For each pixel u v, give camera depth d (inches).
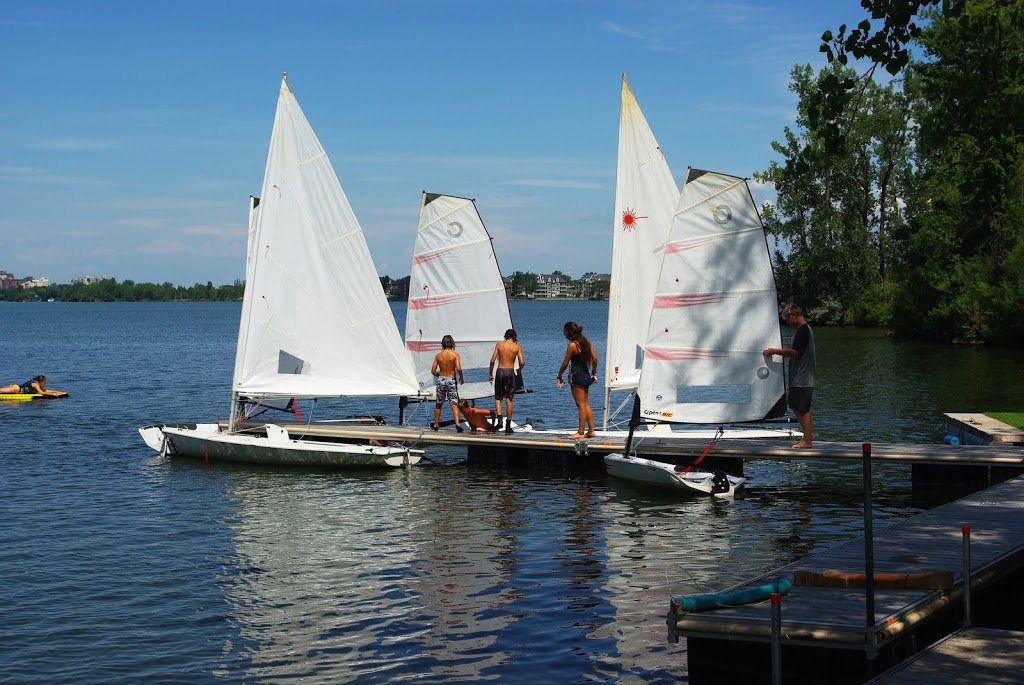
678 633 384.5
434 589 539.2
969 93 732.0
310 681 415.5
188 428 1018.1
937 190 2452.0
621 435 918.4
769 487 818.8
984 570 442.3
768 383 769.6
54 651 451.2
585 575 560.4
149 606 515.5
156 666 433.4
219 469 923.4
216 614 501.7
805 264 3602.4
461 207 987.3
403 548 628.7
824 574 421.4
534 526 682.2
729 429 978.1
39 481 864.9
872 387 1604.3
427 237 993.5
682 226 779.4
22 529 689.0
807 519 692.7
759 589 401.1
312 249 978.1
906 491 791.1
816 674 369.1
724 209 768.9
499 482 850.1
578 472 892.6
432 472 904.9
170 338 3905.0
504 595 526.0
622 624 475.5
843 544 498.3
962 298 2514.8
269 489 826.8
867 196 3543.3
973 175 2154.3
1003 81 730.8
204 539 659.4
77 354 2888.8
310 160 976.9
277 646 455.5
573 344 909.2
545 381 1905.8
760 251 764.6
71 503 773.3
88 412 1413.6
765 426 1152.2
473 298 993.5
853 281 3624.5
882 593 405.4
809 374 768.3
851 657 364.2
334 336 985.5
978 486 786.8
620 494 790.5
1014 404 1353.3
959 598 410.9
